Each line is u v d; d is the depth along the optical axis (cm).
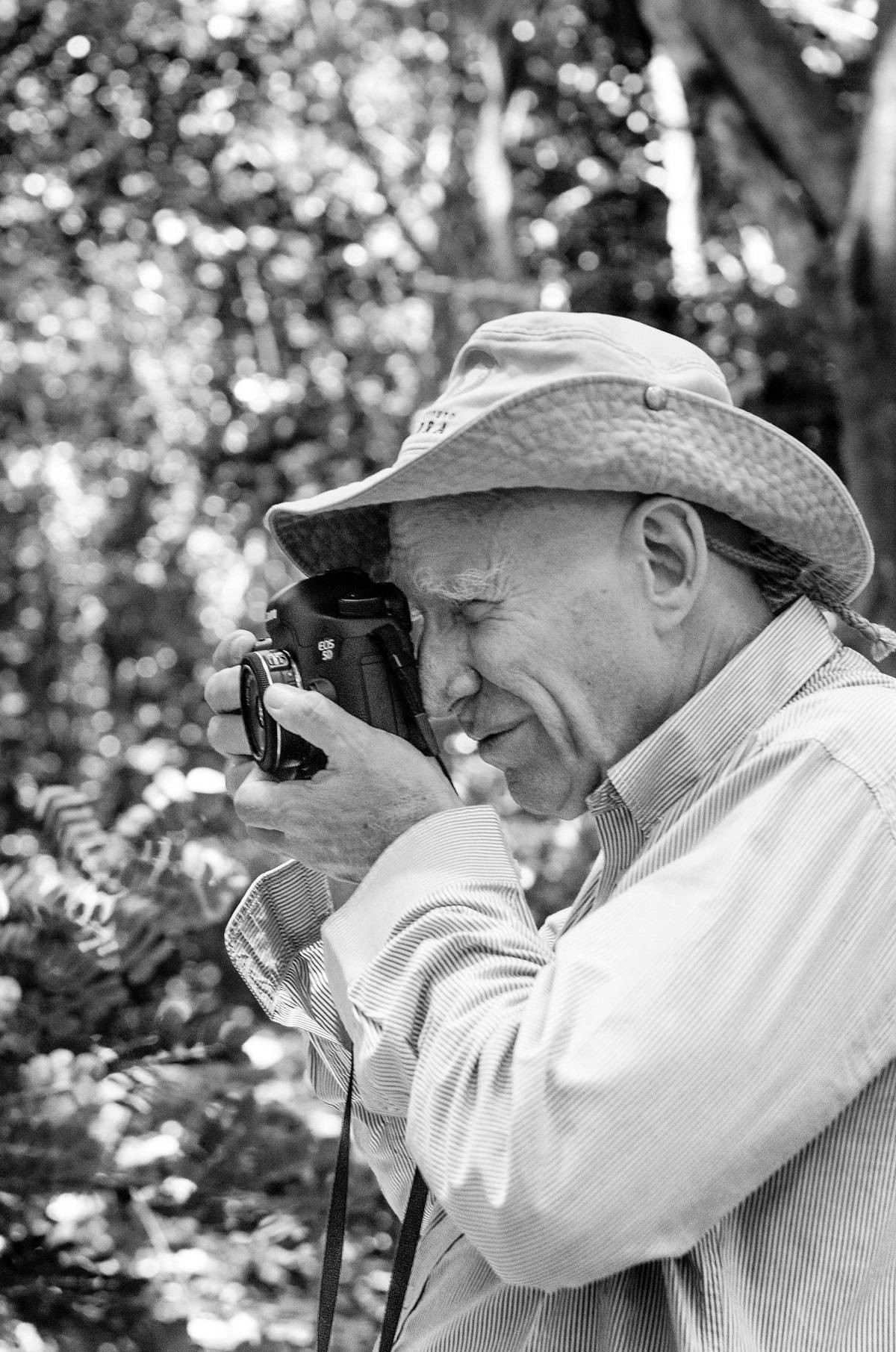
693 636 118
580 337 120
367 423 658
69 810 261
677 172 633
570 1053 97
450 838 115
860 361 458
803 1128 98
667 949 98
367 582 124
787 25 551
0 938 240
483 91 610
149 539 652
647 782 117
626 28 661
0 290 623
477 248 600
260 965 142
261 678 120
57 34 658
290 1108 270
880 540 432
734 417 116
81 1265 231
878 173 461
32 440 642
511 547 117
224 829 307
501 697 121
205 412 656
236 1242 250
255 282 650
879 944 101
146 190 655
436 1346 113
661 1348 104
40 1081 231
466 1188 99
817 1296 101
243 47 657
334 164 652
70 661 655
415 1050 108
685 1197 95
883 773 104
